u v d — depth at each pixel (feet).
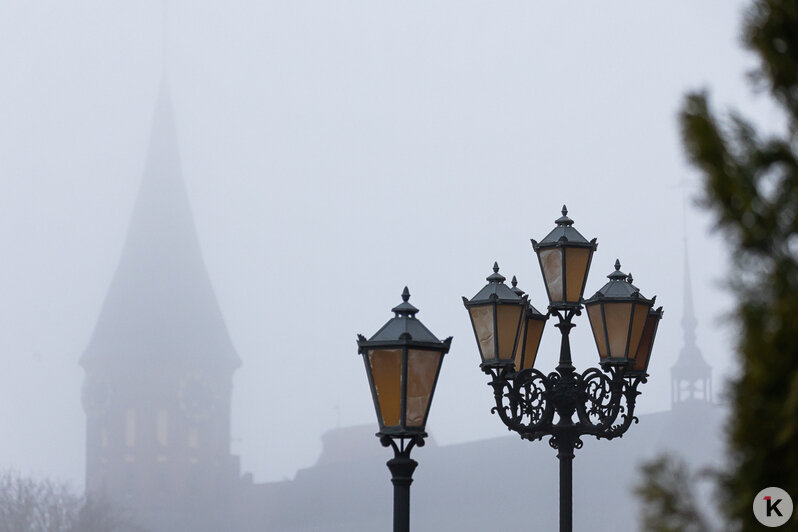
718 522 22.40
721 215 22.49
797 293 21.84
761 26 23.27
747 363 21.95
